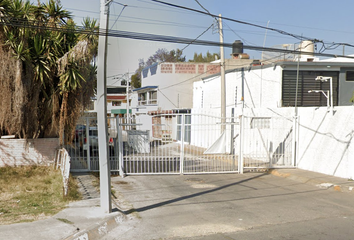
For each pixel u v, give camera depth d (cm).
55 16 1145
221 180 1193
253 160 1514
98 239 613
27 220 659
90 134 1345
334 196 962
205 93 2644
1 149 1160
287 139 1437
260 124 1571
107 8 721
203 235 624
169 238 610
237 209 808
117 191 989
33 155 1189
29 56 1065
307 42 2191
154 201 880
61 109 1144
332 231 645
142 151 1297
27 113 1123
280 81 1766
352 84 1853
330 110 1245
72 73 1083
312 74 1806
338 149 1202
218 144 1611
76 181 1049
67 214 708
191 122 2406
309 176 1205
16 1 1050
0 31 1036
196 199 906
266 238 604
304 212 786
